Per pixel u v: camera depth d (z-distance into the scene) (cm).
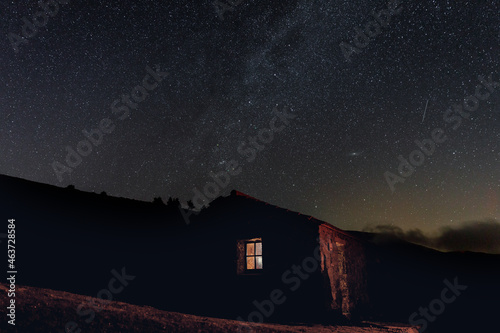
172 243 1386
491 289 1973
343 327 1005
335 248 1243
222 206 1283
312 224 1152
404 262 2188
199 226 1304
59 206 1691
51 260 1245
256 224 1206
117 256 1435
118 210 1895
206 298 1201
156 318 770
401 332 1009
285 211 1178
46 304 700
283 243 1158
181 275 1273
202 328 755
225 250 1227
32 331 593
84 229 1569
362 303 1423
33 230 1386
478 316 1616
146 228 1692
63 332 617
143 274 1320
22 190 1680
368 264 1612
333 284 1156
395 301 1803
